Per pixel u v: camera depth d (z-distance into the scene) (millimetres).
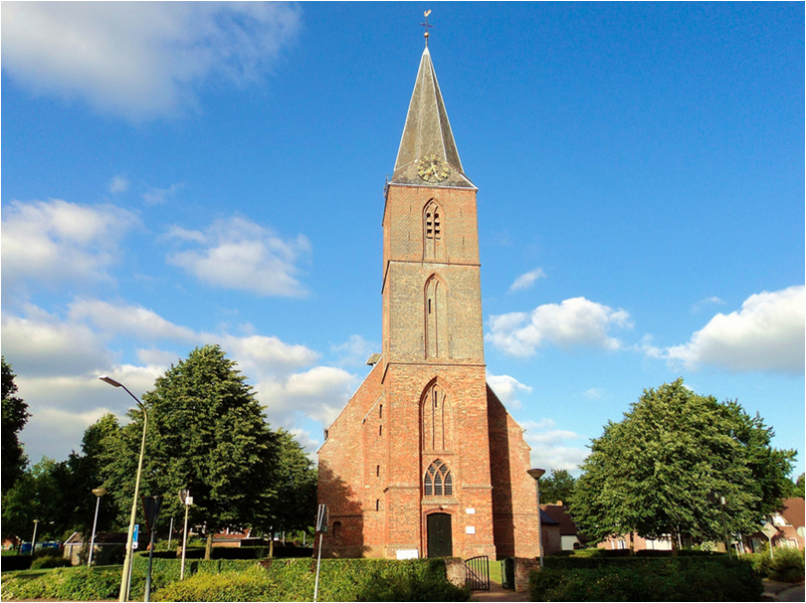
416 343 53031
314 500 72812
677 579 28219
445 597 27578
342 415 57375
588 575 28344
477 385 52656
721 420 50781
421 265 55312
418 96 62406
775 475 62000
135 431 45312
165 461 44188
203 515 44719
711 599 27812
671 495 44969
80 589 31875
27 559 59625
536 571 29891
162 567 38188
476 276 55812
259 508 47750
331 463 55875
